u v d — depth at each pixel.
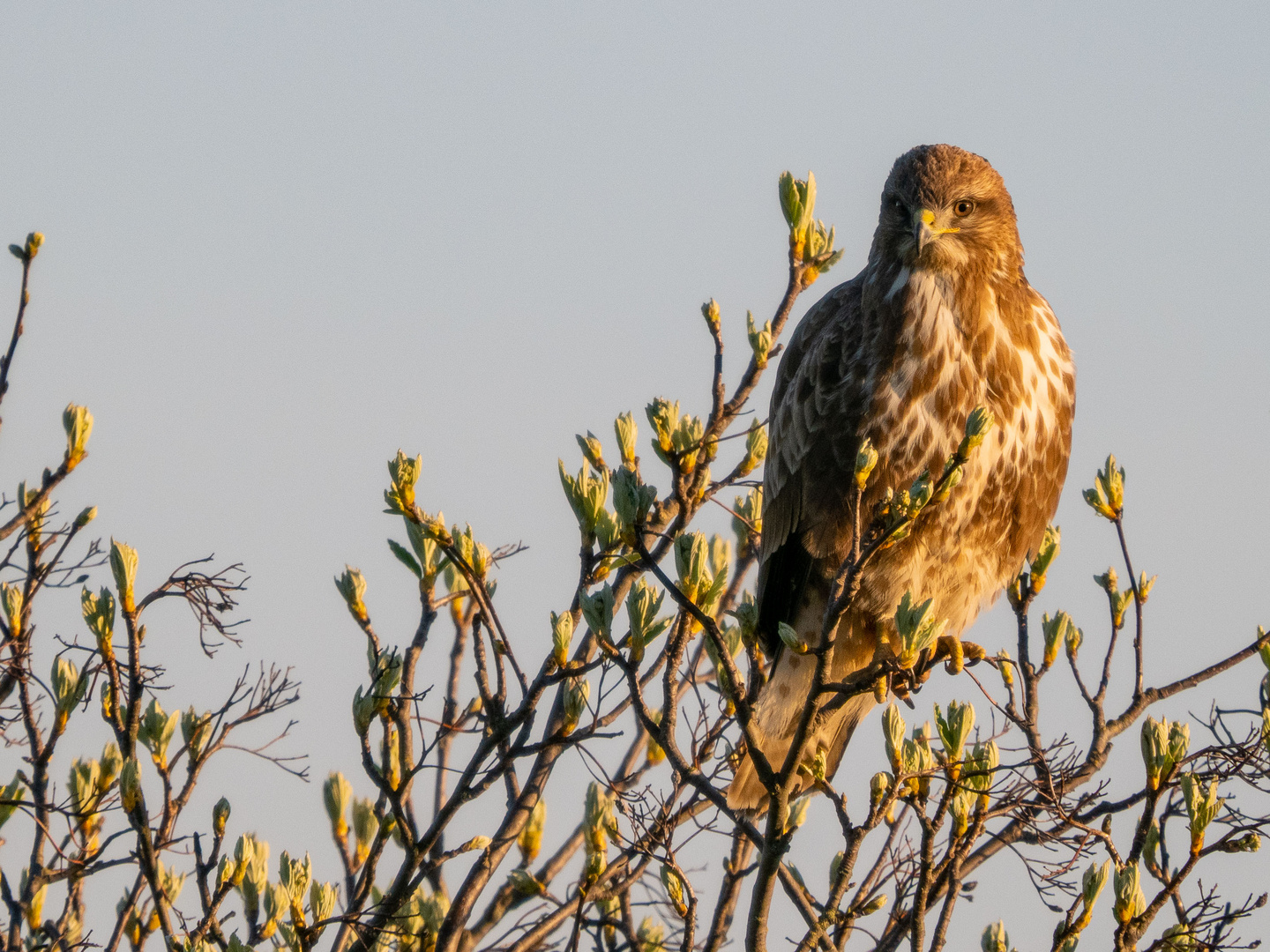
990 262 11.36
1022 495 11.56
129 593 8.25
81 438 9.95
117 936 8.69
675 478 8.23
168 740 9.17
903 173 11.64
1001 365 11.29
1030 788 8.05
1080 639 9.82
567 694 8.90
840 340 11.66
